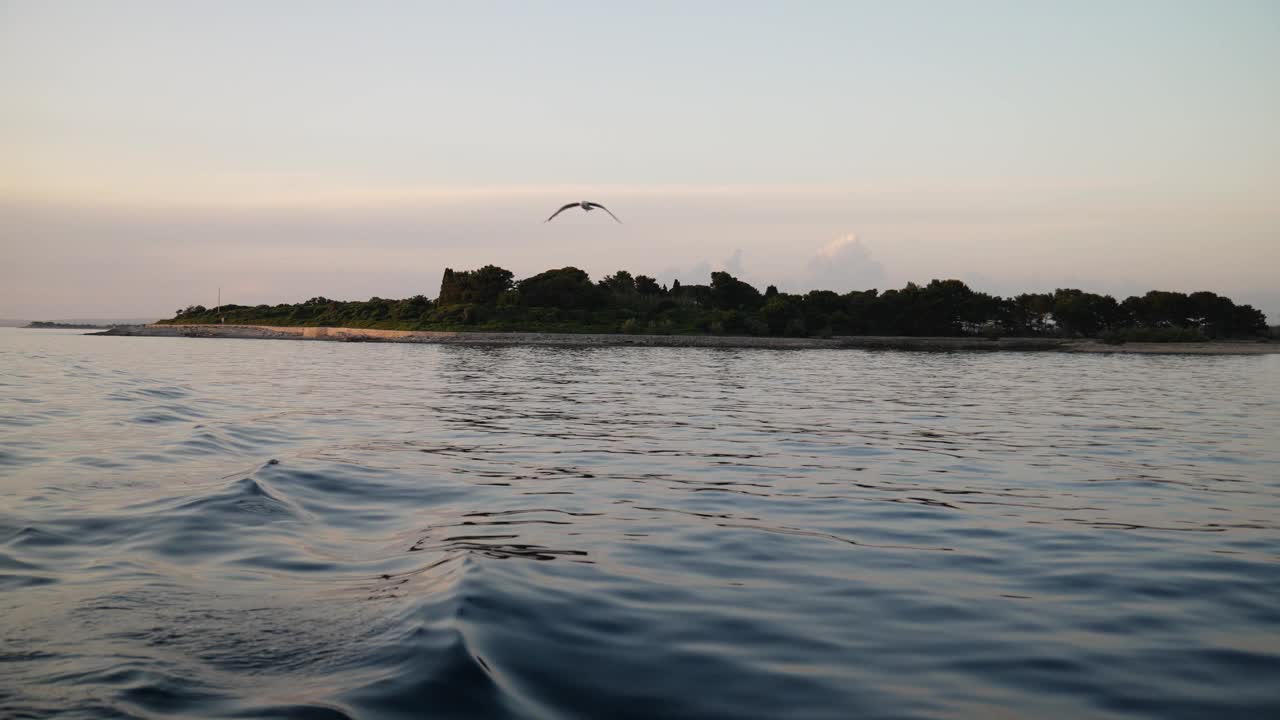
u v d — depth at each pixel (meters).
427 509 9.82
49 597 5.98
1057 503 10.91
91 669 4.72
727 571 7.29
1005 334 142.62
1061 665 5.18
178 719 4.13
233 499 9.44
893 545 8.43
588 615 5.80
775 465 13.93
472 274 131.25
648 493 11.21
